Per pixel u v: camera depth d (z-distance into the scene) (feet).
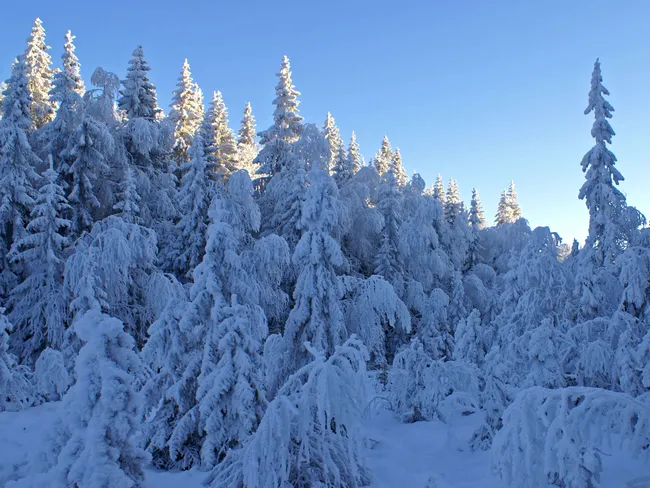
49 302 50.85
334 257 39.65
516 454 16.43
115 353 16.33
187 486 21.74
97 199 64.28
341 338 39.65
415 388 38.42
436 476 23.58
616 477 20.04
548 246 45.39
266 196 72.59
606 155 49.85
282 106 77.41
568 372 34.86
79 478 14.35
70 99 63.21
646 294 37.47
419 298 75.31
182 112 95.96
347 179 93.15
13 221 57.31
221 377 24.56
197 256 61.46
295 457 19.72
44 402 41.70
